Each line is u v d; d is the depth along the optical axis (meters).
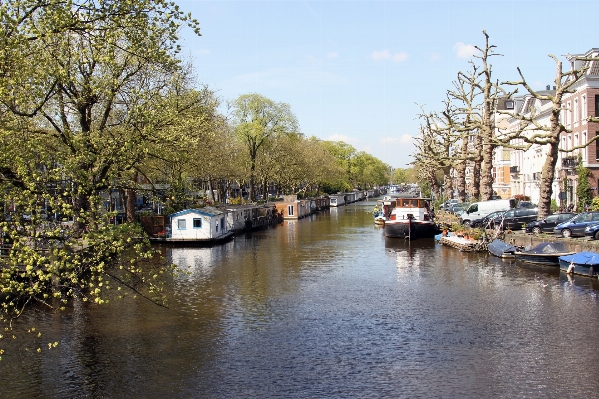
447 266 34.22
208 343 19.44
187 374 16.62
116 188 18.56
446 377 16.06
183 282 30.25
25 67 14.96
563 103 60.12
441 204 76.62
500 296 25.39
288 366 17.20
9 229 13.45
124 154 17.97
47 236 13.81
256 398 14.92
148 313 23.44
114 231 14.66
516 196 70.38
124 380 16.19
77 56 17.89
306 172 94.50
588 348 18.09
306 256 40.50
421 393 15.01
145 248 41.97
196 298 26.30
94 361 17.70
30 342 19.58
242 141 77.69
